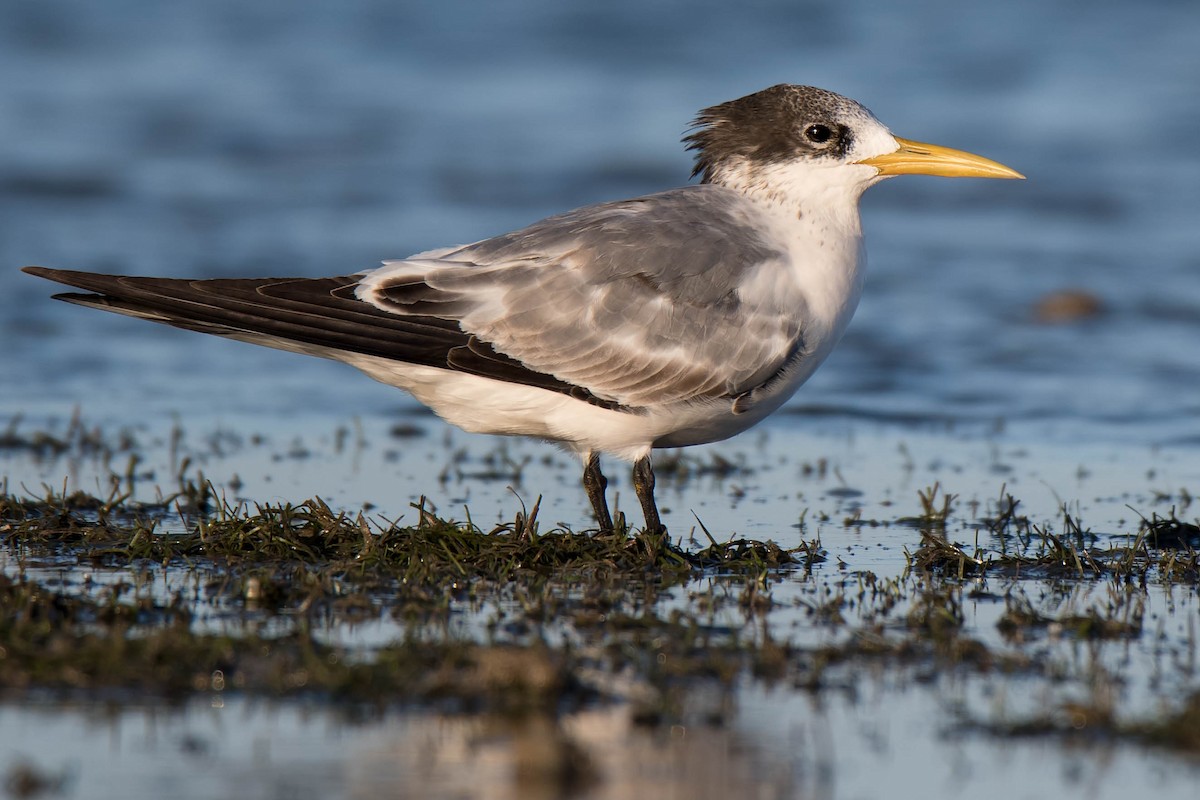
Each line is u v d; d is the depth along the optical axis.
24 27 35.81
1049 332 20.12
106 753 7.87
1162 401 17.48
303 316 11.44
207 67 34.03
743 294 11.74
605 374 11.59
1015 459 15.37
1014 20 37.03
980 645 9.55
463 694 8.59
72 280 11.25
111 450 15.23
